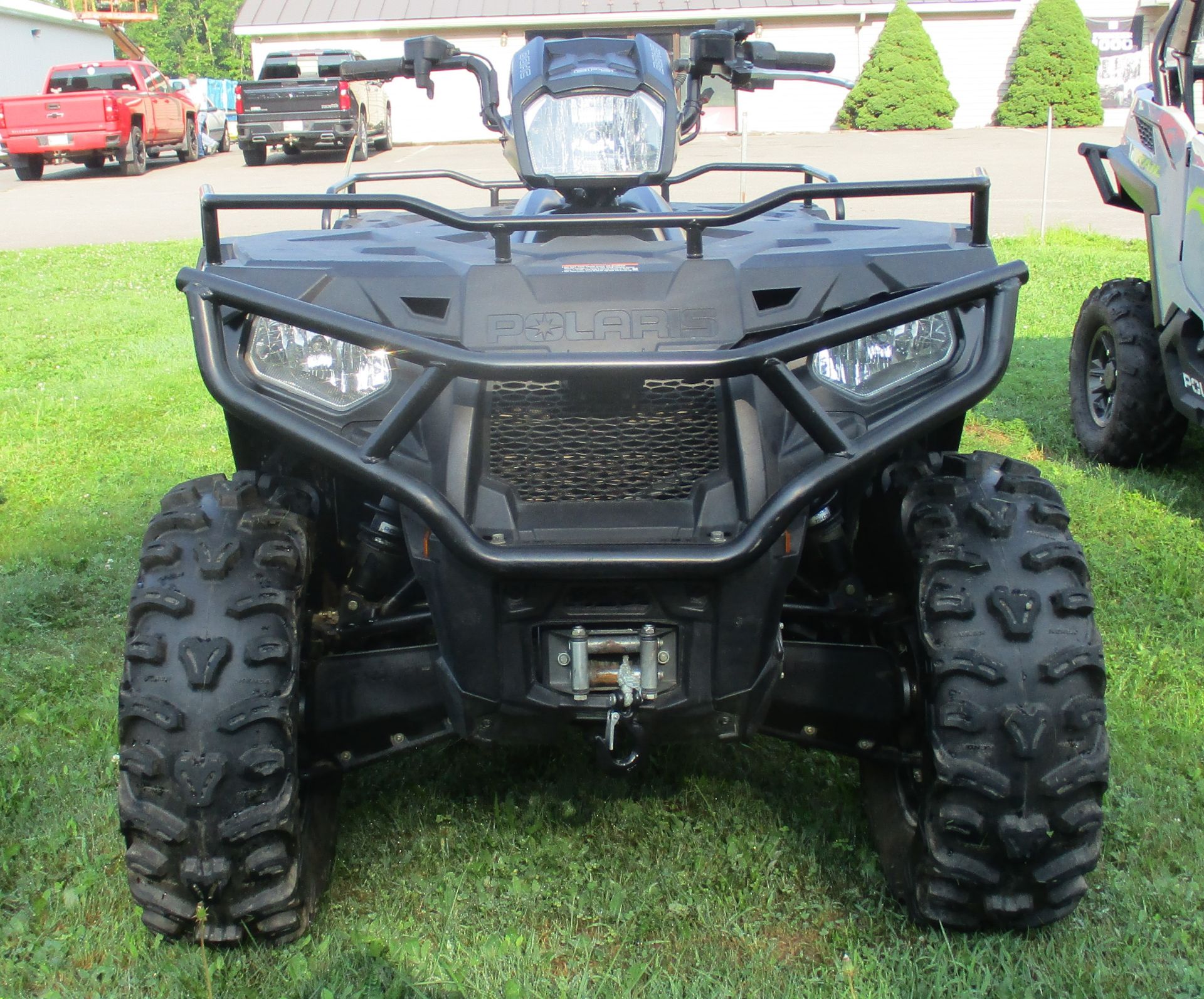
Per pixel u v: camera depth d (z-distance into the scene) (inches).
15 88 1315.2
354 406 92.4
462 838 112.8
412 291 92.2
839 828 112.6
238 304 88.6
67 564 185.0
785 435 91.5
